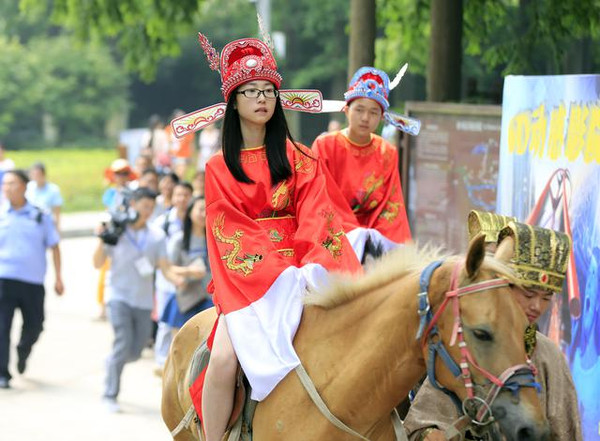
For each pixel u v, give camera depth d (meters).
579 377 9.34
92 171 64.62
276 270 7.80
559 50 17.83
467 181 15.11
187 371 9.05
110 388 16.08
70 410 16.09
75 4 23.83
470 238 7.38
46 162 68.12
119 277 16.12
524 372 6.21
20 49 79.88
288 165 8.09
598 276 8.91
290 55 69.69
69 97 80.44
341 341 7.39
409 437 7.63
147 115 83.69
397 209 10.52
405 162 16.25
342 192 10.44
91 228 42.19
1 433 14.76
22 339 17.89
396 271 7.32
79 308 25.08
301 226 8.06
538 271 6.80
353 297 7.46
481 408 6.26
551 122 9.98
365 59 16.92
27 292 17.67
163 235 16.36
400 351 7.02
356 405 7.22
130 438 14.64
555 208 9.90
